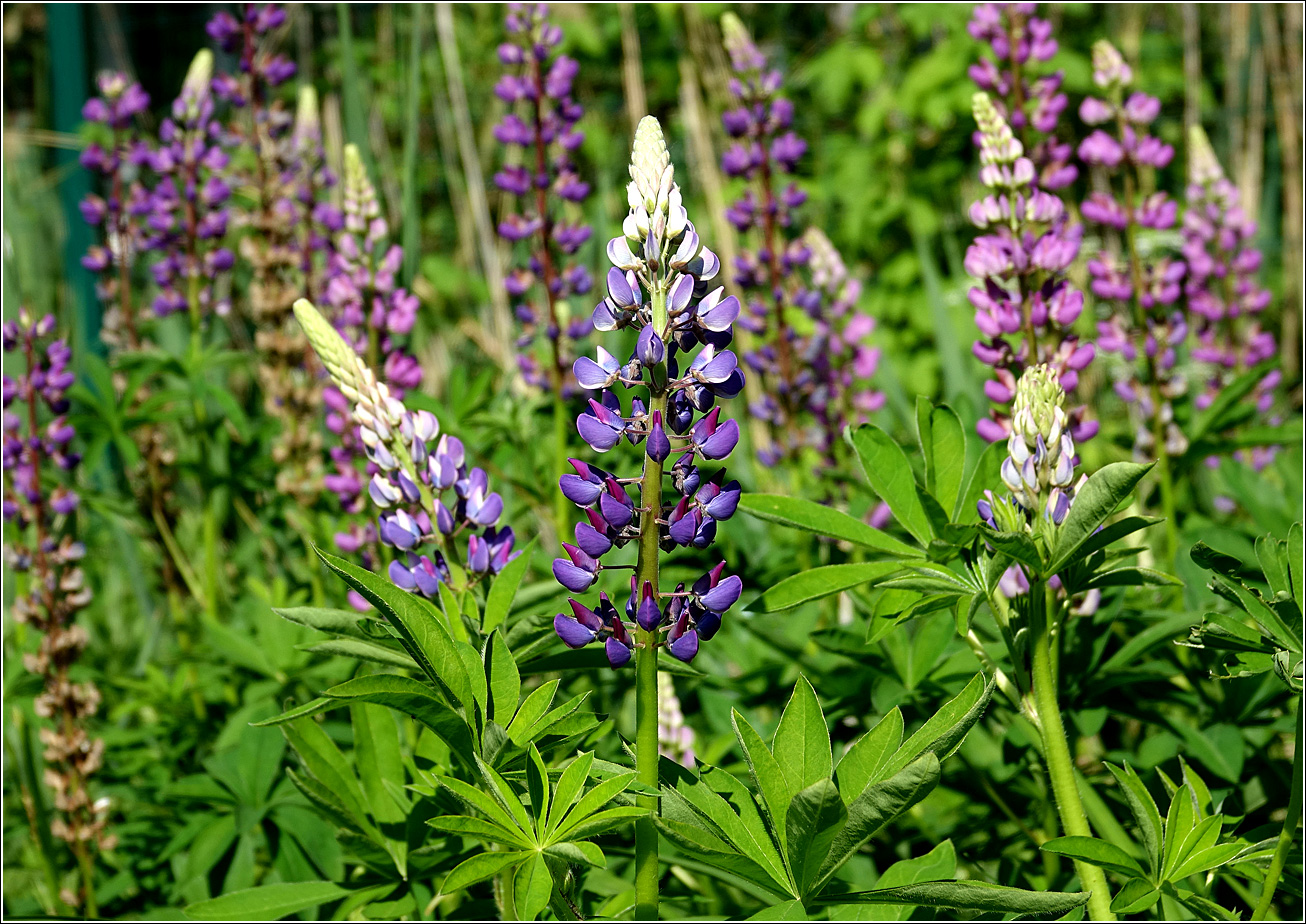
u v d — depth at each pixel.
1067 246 1.69
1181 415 2.12
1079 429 1.71
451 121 4.66
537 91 2.24
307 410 2.54
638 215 1.44
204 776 1.84
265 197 2.59
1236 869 1.54
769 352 2.42
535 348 2.65
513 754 1.47
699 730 2.05
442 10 3.67
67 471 2.43
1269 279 4.21
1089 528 1.47
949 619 1.73
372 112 4.01
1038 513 1.50
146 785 2.05
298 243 2.78
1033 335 1.69
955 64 4.65
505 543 1.58
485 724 1.47
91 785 2.01
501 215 4.22
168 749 2.09
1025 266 1.69
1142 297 1.96
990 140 1.70
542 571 2.08
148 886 1.94
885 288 4.56
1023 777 1.74
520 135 2.24
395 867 1.62
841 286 2.49
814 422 2.62
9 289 2.58
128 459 2.43
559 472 2.18
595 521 1.45
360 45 4.57
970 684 1.46
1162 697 1.76
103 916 1.91
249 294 3.01
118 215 2.64
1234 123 4.13
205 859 1.76
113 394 2.48
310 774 1.60
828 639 1.73
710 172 3.69
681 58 4.19
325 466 2.55
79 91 3.28
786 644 1.85
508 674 1.49
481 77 4.78
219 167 2.59
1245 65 4.01
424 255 4.60
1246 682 1.73
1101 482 1.46
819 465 2.46
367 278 1.95
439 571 1.56
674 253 1.45
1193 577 1.81
